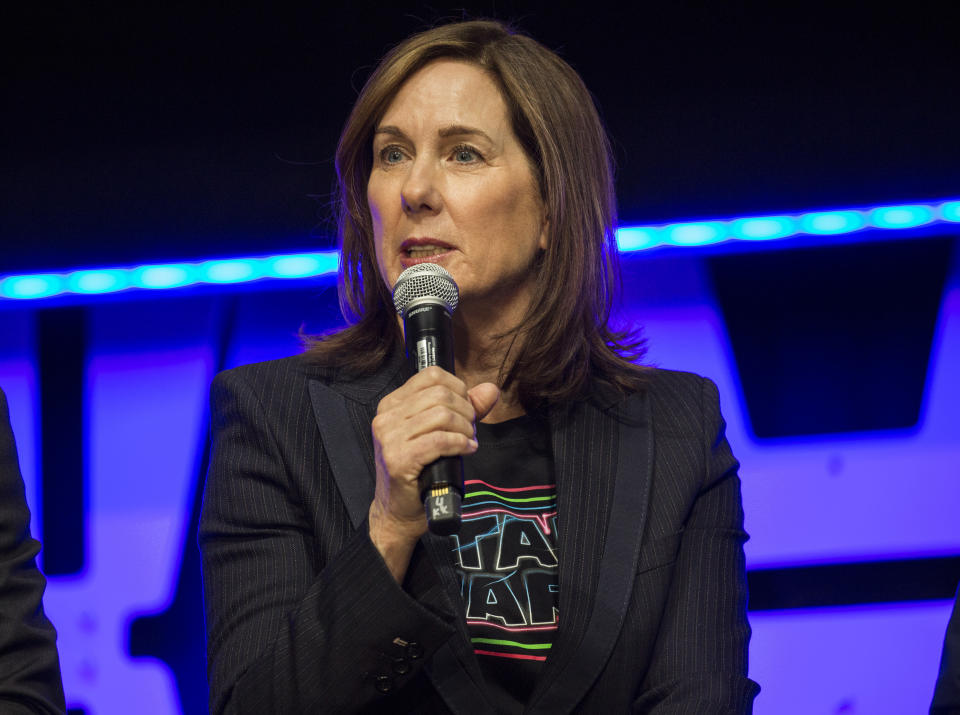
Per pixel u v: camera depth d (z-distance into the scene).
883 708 12.09
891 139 12.82
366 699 5.54
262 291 13.20
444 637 5.54
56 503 12.82
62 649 12.46
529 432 6.86
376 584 5.51
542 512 6.59
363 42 13.09
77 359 13.12
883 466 12.57
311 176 13.12
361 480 6.33
